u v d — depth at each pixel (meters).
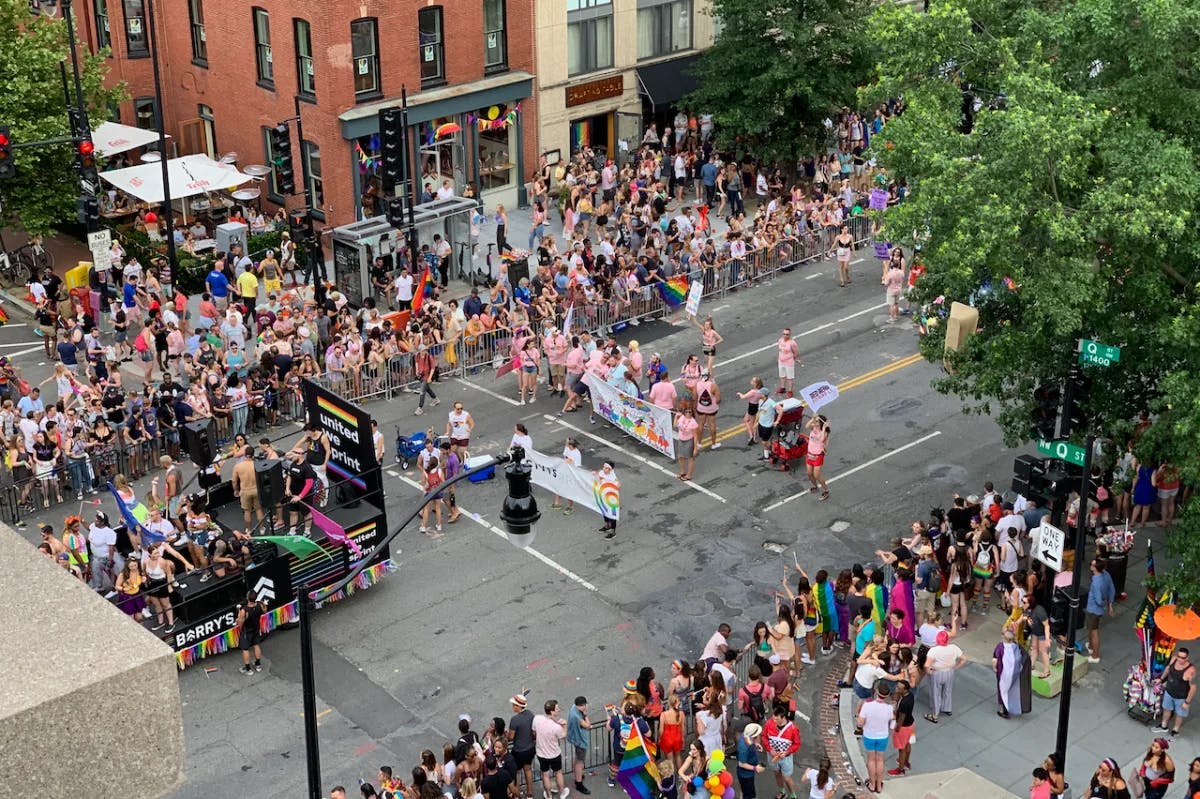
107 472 31.36
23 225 40.62
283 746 23.00
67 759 4.09
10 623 4.36
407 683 24.69
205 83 47.88
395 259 41.31
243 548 25.25
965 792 21.55
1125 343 23.50
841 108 47.66
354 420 26.92
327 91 42.97
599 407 33.91
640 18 49.66
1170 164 21.19
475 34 45.53
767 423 31.78
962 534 26.67
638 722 21.45
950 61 26.28
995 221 21.25
